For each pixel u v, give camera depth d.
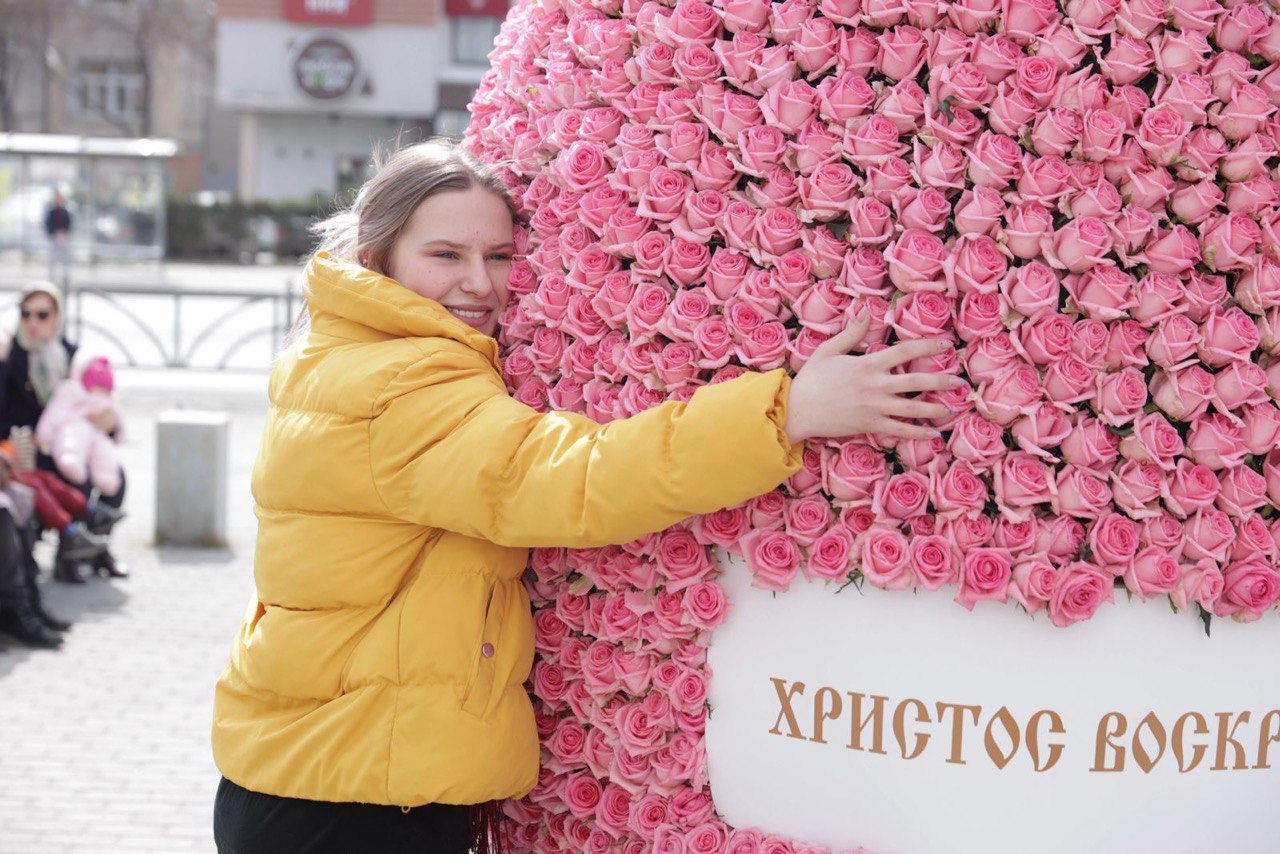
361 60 32.91
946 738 2.17
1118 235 2.09
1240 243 2.09
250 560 8.34
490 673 2.30
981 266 2.09
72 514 7.52
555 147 2.49
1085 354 2.09
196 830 4.79
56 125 40.19
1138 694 2.15
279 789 2.32
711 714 2.31
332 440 2.24
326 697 2.31
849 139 2.16
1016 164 2.11
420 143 2.54
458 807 2.42
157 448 8.55
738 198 2.24
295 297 15.18
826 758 2.23
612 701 2.41
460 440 2.15
